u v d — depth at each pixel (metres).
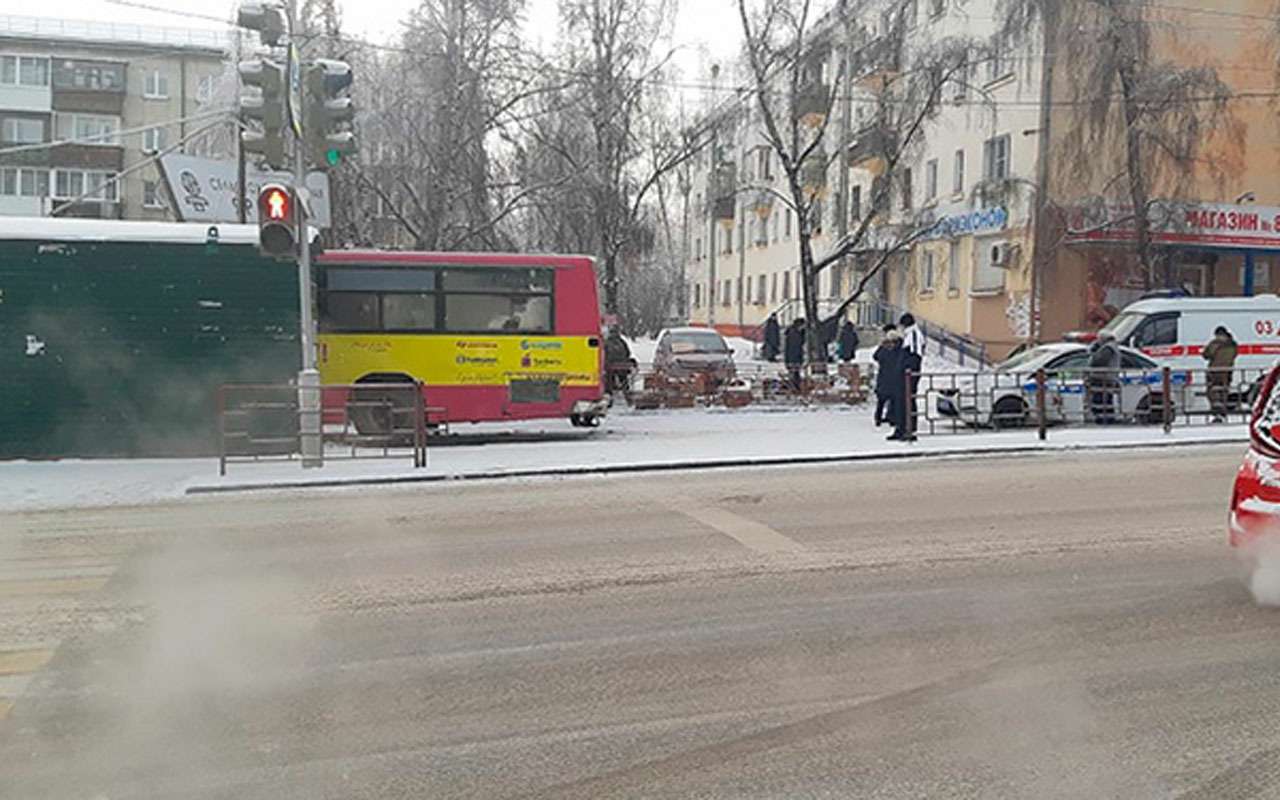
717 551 7.95
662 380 21.30
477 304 15.42
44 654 5.56
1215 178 30.20
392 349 15.16
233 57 28.97
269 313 13.55
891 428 16.98
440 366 15.29
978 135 32.31
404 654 5.54
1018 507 9.72
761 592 6.72
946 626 5.91
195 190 23.38
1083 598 6.44
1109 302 29.50
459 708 4.75
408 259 15.19
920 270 35.66
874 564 7.45
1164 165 27.20
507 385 15.50
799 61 24.69
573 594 6.72
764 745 4.29
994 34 28.08
